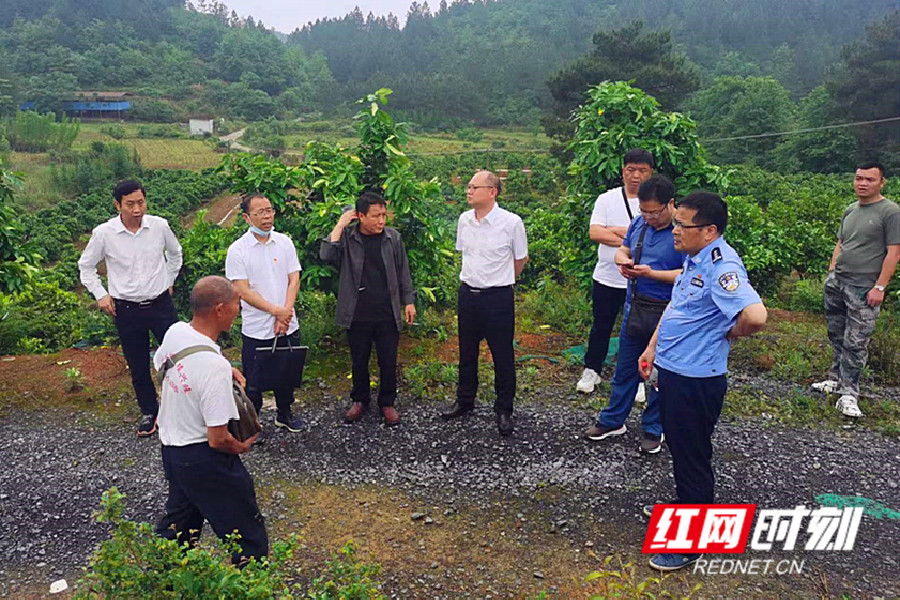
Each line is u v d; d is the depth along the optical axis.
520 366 6.50
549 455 4.81
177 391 3.05
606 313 5.62
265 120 107.19
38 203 39.69
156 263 5.10
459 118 100.69
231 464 3.17
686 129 6.91
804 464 4.69
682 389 3.55
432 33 177.25
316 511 4.17
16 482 4.52
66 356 6.73
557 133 42.50
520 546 3.81
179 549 2.58
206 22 167.12
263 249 4.91
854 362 5.47
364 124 6.78
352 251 5.05
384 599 2.71
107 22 144.38
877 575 3.57
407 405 5.66
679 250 3.59
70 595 3.45
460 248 5.16
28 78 109.38
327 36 189.62
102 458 4.86
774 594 3.44
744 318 3.31
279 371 4.97
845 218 5.57
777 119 58.41
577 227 7.25
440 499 4.29
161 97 113.62
